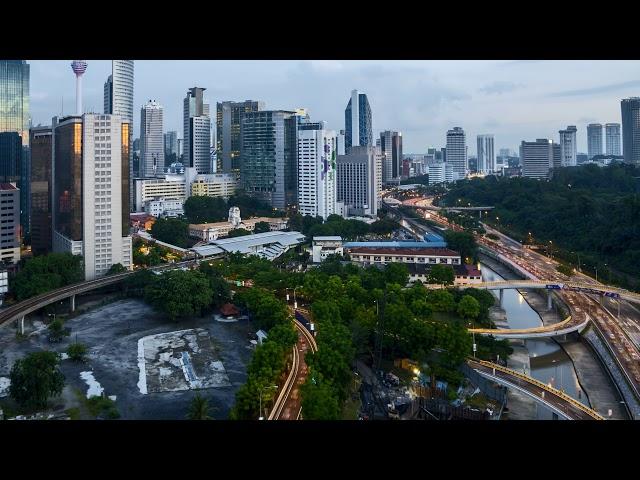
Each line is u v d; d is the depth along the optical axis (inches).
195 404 5152.6
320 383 5531.5
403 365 7534.5
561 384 7618.1
